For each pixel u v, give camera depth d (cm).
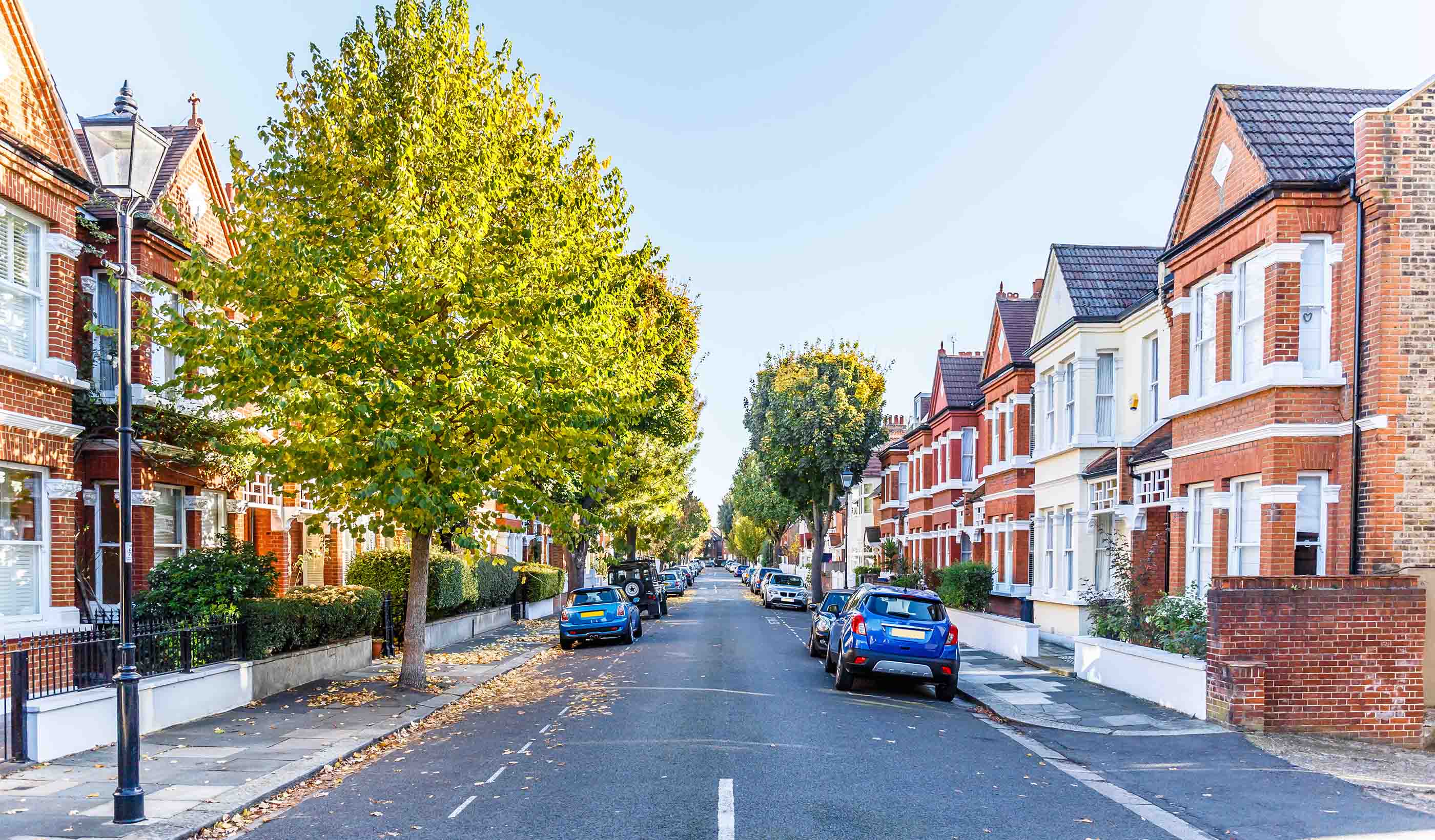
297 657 1523
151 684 1133
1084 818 771
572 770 945
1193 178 1595
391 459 1257
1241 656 1143
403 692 1470
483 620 2727
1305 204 1322
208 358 1295
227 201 1836
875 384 4381
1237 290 1462
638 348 1834
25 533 1273
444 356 1279
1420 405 1235
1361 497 1257
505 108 1520
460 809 802
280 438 1484
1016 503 2638
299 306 1287
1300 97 1509
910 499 4053
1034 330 2473
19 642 1194
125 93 1048
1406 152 1257
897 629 1477
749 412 4806
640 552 5997
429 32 1441
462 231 1334
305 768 936
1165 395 1864
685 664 1916
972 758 1009
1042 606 2367
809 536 8206
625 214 1599
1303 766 959
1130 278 2262
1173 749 1045
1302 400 1309
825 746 1060
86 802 808
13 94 1259
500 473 1493
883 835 720
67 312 1351
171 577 1387
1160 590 1692
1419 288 1242
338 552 2333
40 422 1262
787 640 2558
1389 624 1135
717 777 904
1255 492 1407
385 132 1401
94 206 1484
